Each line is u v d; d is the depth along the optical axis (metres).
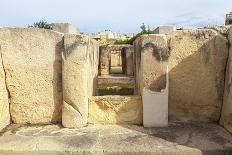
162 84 3.40
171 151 2.68
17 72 3.51
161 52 3.38
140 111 3.55
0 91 3.32
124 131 3.27
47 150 2.76
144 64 3.40
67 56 3.37
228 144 2.82
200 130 3.29
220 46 3.49
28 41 3.48
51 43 3.49
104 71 10.87
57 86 3.55
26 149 2.78
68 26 5.83
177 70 3.59
